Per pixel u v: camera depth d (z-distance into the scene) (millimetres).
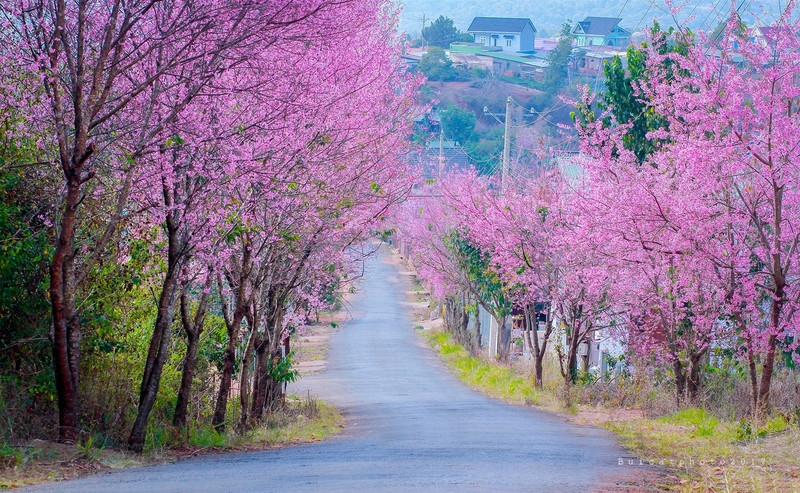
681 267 22031
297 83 16484
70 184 14234
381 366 49438
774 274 19766
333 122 18453
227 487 10945
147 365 15992
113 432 16875
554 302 31562
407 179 23250
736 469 13367
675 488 11609
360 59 19797
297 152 17281
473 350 52562
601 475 12664
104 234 15320
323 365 49938
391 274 94750
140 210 15797
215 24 14688
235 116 16391
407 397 35625
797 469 13352
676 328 25766
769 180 19375
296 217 19031
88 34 15383
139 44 14758
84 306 17312
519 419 24656
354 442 18422
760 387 20125
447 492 10547
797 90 18500
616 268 24031
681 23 21234
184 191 16156
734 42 19984
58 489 10727
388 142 22594
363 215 22234
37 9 14633
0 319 15891
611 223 21797
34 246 15516
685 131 22266
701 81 20062
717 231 21281
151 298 20422
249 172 15969
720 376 26281
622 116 29094
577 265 28609
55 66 14430
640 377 29812
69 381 14711
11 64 14914
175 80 15641
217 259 16875
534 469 13188
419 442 17953
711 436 18766
